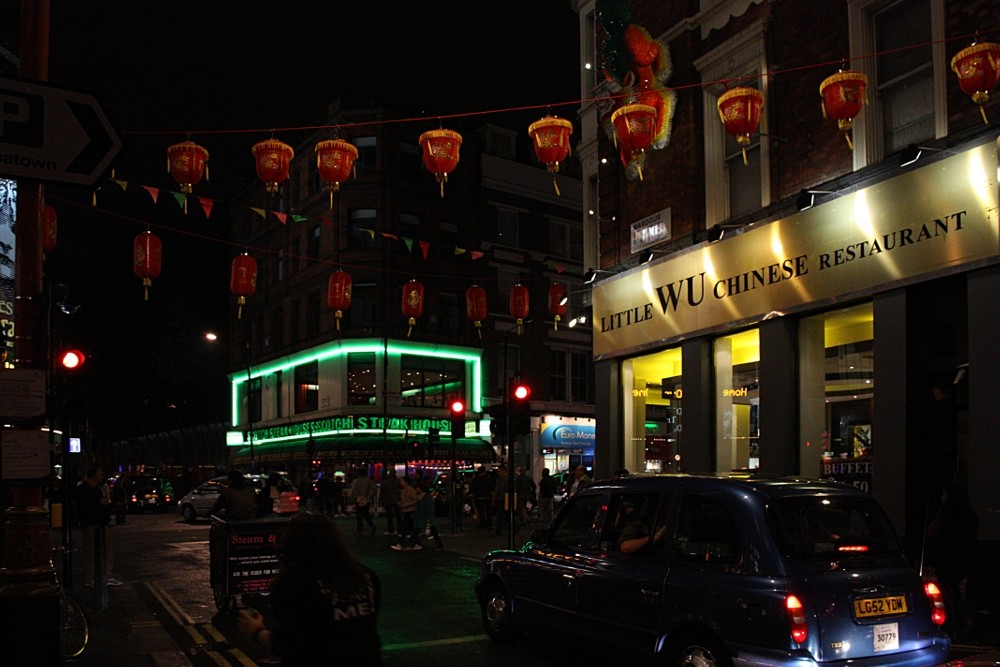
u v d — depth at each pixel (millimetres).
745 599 6117
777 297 13781
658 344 16641
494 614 9047
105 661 8414
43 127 6777
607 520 7734
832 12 13500
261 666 8312
